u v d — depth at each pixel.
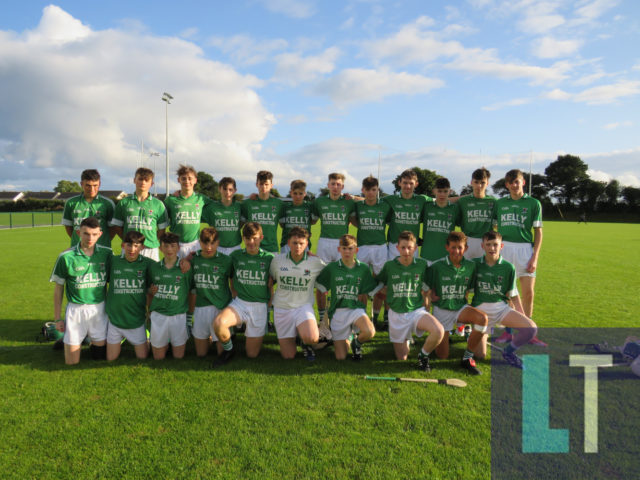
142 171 5.43
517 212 5.76
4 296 7.98
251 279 4.78
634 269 12.06
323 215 6.33
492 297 4.82
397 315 4.66
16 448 2.89
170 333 4.66
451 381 3.99
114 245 17.52
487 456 2.80
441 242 6.09
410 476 2.59
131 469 2.66
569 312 6.82
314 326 4.59
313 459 2.75
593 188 71.94
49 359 4.62
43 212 55.97
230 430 3.10
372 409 3.45
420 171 70.12
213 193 73.00
